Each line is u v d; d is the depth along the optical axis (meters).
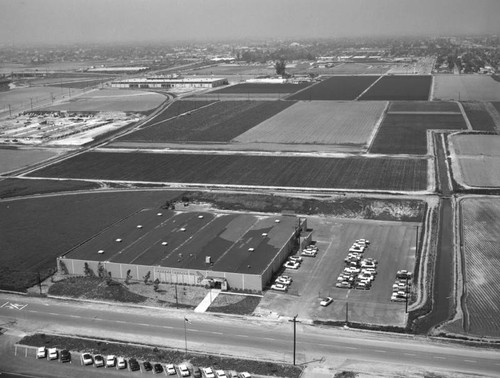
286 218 108.31
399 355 67.62
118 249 95.88
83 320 78.38
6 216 122.56
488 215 116.44
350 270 90.06
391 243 103.00
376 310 78.75
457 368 64.69
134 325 76.62
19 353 70.81
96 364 67.69
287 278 87.88
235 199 129.75
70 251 96.00
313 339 71.75
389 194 130.88
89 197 135.00
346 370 65.00
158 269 88.50
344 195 130.62
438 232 107.94
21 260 98.69
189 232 102.25
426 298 81.81
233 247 94.81
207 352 69.69
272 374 64.75
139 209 124.25
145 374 66.00
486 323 74.50
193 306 81.50
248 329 74.75
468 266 92.50
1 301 84.44
